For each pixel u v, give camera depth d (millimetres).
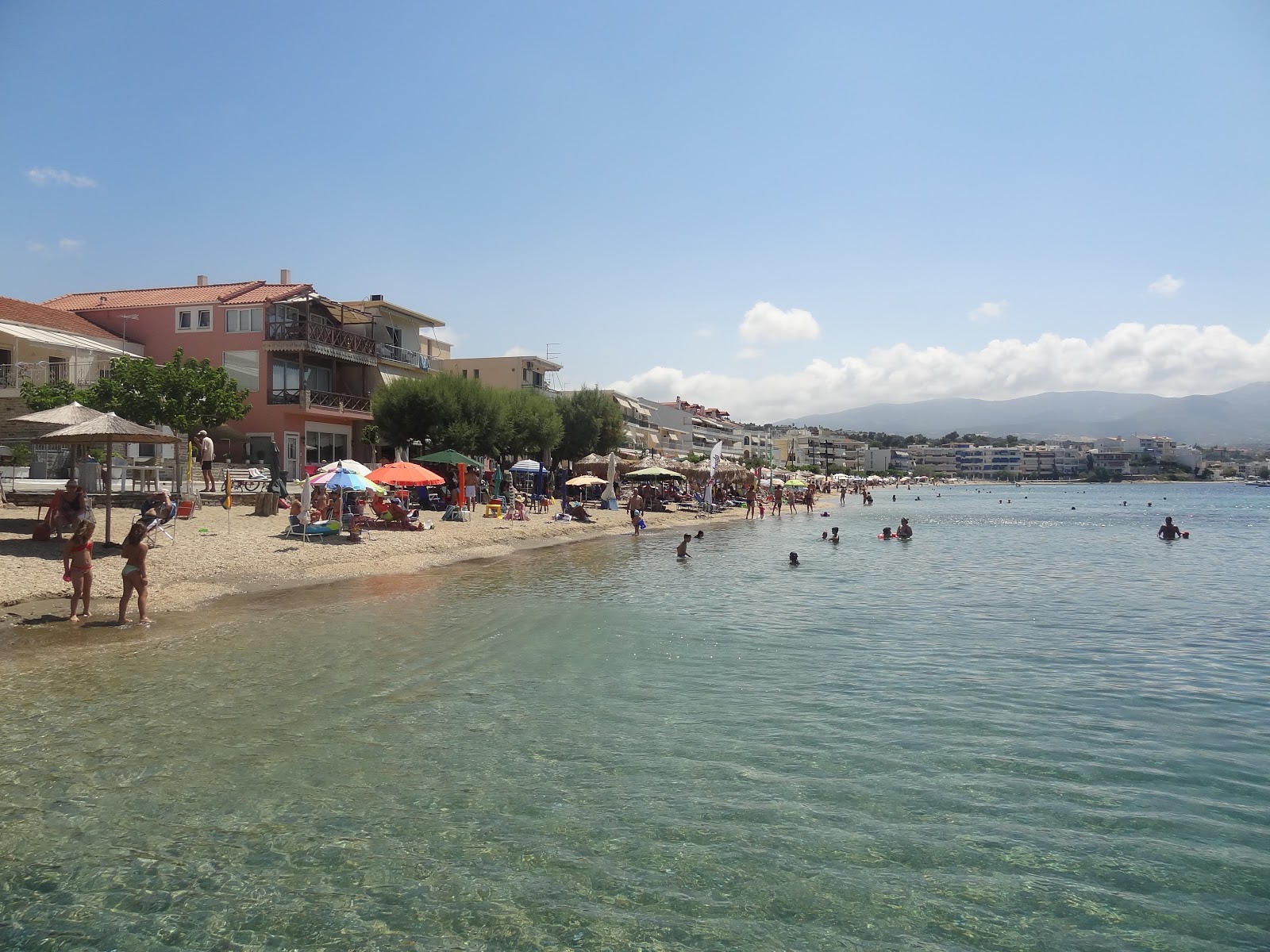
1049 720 9148
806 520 55281
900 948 4836
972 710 9492
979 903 5328
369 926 5043
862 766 7664
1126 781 7348
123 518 23625
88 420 18625
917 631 14438
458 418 42094
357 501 30047
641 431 98562
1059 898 5383
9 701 9422
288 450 42844
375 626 14125
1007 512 73938
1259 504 98875
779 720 9016
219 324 42969
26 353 34969
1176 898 5395
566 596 18016
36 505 22922
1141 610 17156
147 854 5910
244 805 6695
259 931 4992
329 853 5934
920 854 5949
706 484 59156
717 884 5539
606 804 6754
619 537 36062
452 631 13805
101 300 45438
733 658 12094
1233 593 19906
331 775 7332
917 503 99000
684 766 7613
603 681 10703
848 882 5562
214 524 25359
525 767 7566
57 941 4875
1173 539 38844
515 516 36844
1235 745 8328
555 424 51875
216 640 12734
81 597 14781
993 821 6496
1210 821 6520
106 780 7172
